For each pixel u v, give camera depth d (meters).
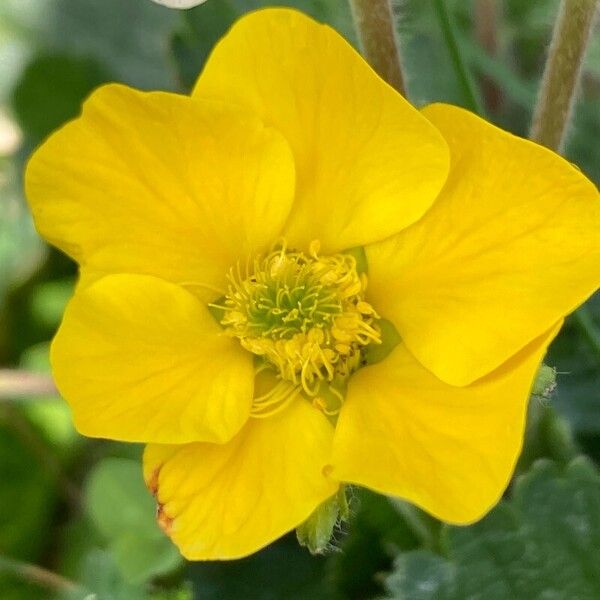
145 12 0.15
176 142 0.08
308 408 0.08
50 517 0.13
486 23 0.13
